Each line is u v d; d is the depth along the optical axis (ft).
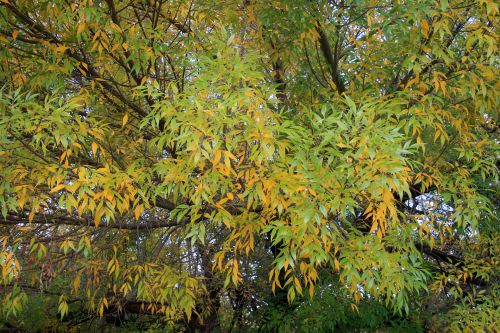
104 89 17.93
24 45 16.24
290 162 11.53
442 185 15.80
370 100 13.84
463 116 16.49
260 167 11.27
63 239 15.78
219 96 12.41
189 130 10.87
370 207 11.50
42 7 14.55
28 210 15.35
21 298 15.79
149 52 14.79
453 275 20.72
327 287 21.98
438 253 22.68
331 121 11.38
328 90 18.42
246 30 19.70
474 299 20.44
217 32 15.93
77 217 15.39
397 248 14.85
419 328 23.32
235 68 11.39
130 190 12.21
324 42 19.31
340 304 21.88
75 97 13.99
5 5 14.71
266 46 18.26
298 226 11.36
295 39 17.84
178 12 17.75
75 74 16.72
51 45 14.66
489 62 15.10
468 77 15.43
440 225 16.94
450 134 17.83
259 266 24.82
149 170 13.23
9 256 12.94
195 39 16.08
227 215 11.67
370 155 10.39
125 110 17.78
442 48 15.01
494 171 15.98
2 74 15.19
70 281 21.86
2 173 12.48
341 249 12.54
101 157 16.24
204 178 11.71
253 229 12.80
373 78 17.42
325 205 10.88
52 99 12.37
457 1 15.53
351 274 12.10
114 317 30.71
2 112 12.42
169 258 19.39
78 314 30.35
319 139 12.37
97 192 12.49
